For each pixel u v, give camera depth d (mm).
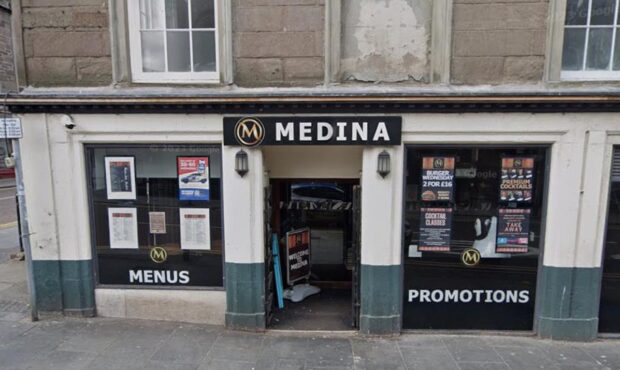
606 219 4543
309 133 4496
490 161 4629
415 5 4488
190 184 4910
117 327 4855
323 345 4551
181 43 4797
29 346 4383
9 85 12383
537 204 4660
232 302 4875
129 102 4488
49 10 4625
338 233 6312
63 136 4730
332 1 4438
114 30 4617
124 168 4934
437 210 4723
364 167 4586
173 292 5012
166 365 4082
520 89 4422
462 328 4875
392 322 4777
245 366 4090
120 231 5027
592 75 4520
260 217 4773
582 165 4422
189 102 4453
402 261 4773
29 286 4895
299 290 5988
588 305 4629
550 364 4184
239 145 4598
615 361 4254
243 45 4574
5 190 18922
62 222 4895
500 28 4402
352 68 4586
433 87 4484
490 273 4793
